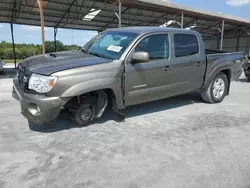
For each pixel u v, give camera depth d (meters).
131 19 19.55
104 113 4.22
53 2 14.26
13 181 2.16
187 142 3.10
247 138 3.27
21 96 3.09
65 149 2.83
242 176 2.32
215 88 5.13
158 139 3.17
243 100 5.59
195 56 4.50
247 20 19.92
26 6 14.56
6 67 18.97
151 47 3.83
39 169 2.38
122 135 3.28
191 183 2.19
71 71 3.00
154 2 12.75
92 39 4.56
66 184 2.14
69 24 19.77
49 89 2.88
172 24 21.89
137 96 3.75
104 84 3.26
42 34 9.77
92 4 14.82
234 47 26.92
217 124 3.82
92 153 2.74
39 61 3.40
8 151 2.74
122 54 3.53
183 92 4.51
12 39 19.05
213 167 2.48
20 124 3.62
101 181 2.19
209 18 17.30
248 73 8.79
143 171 2.38
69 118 3.87
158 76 3.92
